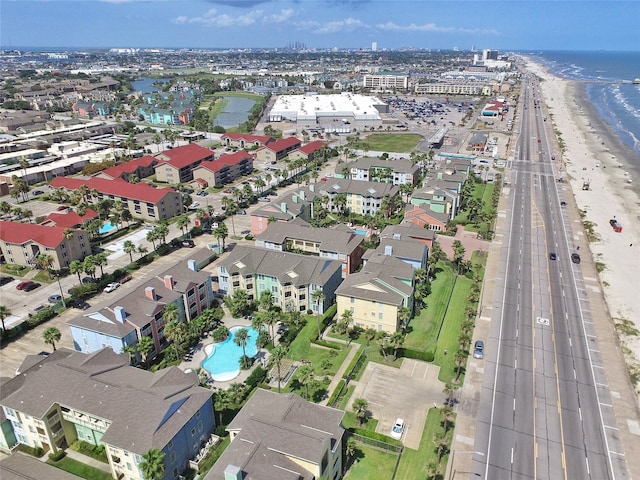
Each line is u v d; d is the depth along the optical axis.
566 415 75.19
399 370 86.50
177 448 62.72
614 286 116.94
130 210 166.50
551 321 101.56
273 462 55.22
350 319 93.56
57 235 124.50
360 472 65.38
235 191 176.38
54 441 67.56
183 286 97.56
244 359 86.44
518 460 66.75
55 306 105.31
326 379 83.56
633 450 68.75
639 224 158.00
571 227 155.38
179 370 72.06
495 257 133.00
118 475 63.16
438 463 66.19
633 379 83.81
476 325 99.81
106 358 74.69
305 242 125.12
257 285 109.19
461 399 78.75
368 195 162.88
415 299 107.94
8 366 87.19
